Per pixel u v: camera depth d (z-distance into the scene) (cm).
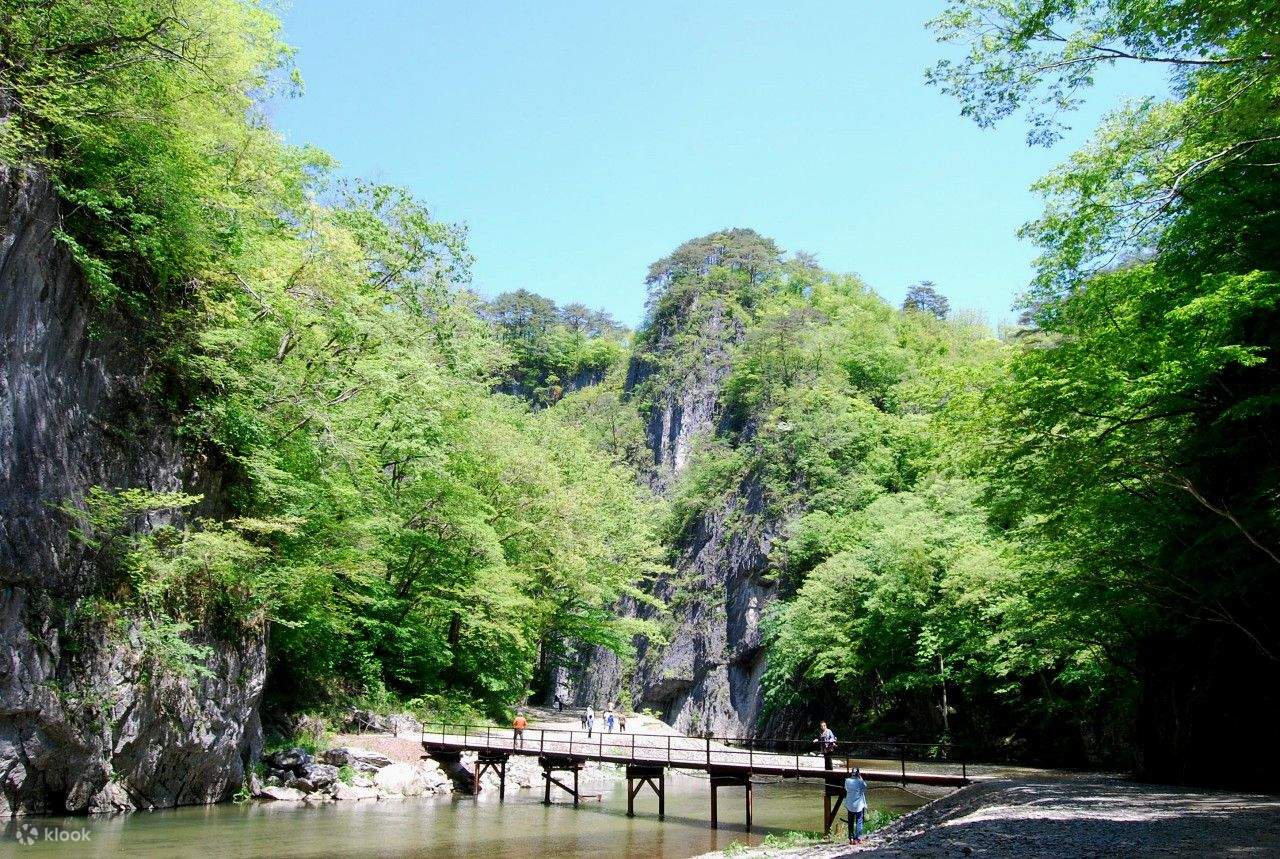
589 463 5353
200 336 1956
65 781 1652
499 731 3341
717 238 12031
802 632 4566
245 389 2134
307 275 2291
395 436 2819
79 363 1647
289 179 2436
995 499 1836
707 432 8881
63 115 1495
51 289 1551
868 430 6022
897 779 2125
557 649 4994
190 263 1948
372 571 2912
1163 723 1977
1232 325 1402
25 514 1493
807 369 7606
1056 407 1534
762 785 3491
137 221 1717
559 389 13050
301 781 2339
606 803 2719
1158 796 1509
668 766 2336
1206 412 1599
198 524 2011
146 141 1712
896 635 4150
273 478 2186
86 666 1645
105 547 1697
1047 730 3584
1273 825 1060
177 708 1894
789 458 6481
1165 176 1416
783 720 5184
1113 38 1273
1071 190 1509
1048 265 1602
